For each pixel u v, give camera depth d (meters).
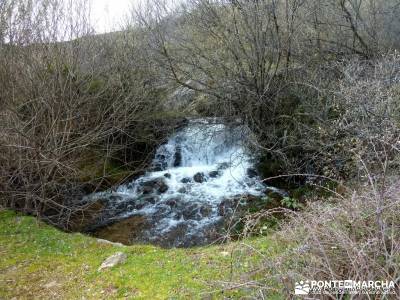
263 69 9.16
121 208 8.81
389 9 9.93
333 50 9.59
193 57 9.97
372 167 5.65
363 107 6.00
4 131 6.81
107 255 5.04
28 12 8.00
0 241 5.67
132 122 10.33
